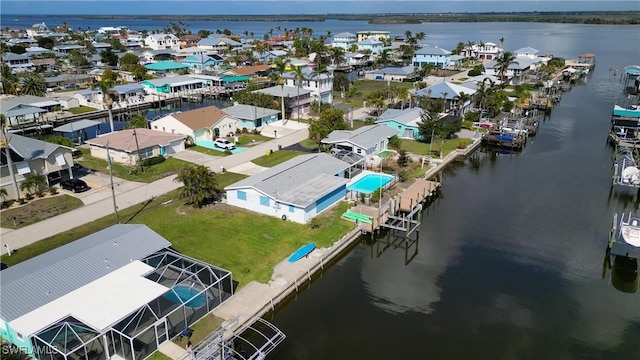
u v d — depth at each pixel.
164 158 73.44
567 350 34.97
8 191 56.44
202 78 142.50
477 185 67.62
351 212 53.06
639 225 51.88
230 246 46.34
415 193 59.47
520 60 167.62
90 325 30.08
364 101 116.44
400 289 42.44
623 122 88.94
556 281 43.78
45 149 60.94
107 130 98.50
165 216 53.06
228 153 76.75
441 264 46.81
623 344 35.66
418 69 163.75
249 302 37.53
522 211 58.72
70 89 137.50
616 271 45.31
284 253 45.41
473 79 136.12
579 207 59.66
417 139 85.75
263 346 33.25
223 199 57.88
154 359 31.09
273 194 52.59
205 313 35.81
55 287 33.84
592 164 75.75
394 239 52.12
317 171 59.88
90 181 63.94
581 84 149.25
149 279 36.28
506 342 35.69
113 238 40.41
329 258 45.84
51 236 48.22
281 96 101.25
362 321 37.81
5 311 31.19
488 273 45.16
